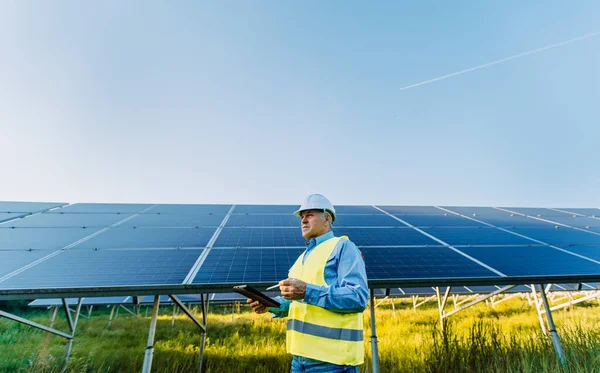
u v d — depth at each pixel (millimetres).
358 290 2186
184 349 8359
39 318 13430
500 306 15828
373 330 4812
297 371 2500
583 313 13406
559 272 5195
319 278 2469
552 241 7598
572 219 10688
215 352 7809
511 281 4891
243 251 6223
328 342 2275
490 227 9070
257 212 10883
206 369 6742
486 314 13617
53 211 9969
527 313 13523
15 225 8031
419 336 8711
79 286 4051
